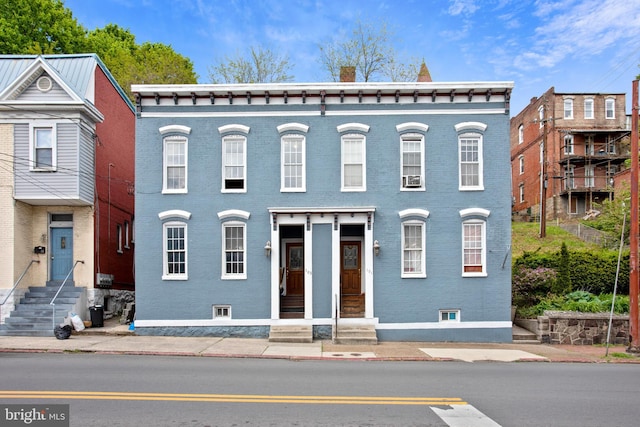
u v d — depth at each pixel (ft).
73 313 59.62
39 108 61.11
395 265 60.18
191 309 59.93
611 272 68.44
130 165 79.82
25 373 36.52
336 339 56.59
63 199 61.46
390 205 60.75
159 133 61.16
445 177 60.95
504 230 60.49
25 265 63.21
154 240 60.49
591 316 59.26
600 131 143.02
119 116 75.00
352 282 66.44
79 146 61.72
